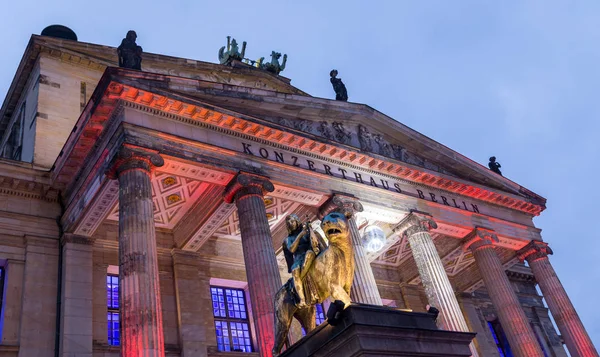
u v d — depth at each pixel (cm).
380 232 3391
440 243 4259
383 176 3612
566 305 4106
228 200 2911
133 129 2611
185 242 3391
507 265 4594
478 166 4225
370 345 975
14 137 3959
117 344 3000
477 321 4878
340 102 3584
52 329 2780
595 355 3925
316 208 3309
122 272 2252
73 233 2998
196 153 2777
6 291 2769
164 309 3241
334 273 1150
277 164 3070
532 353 3588
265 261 2639
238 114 2977
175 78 2809
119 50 2908
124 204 2409
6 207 2972
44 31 4288
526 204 4434
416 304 4659
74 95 3684
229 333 3491
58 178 3058
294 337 2341
